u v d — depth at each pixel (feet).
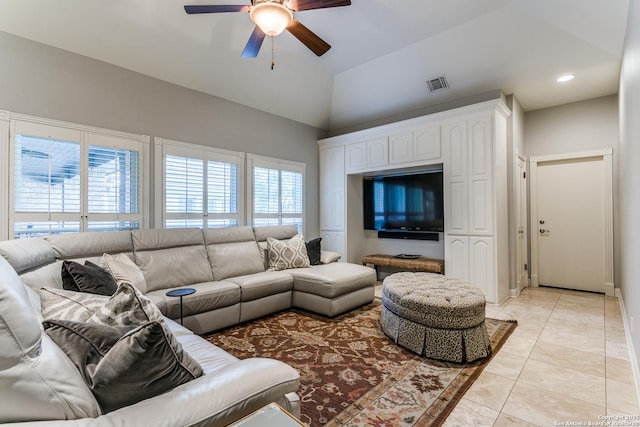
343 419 5.60
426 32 11.50
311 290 11.30
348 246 17.06
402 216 16.20
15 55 8.98
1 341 2.40
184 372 3.52
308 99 16.15
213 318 9.46
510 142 13.53
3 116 8.70
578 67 11.51
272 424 3.20
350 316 11.14
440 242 15.10
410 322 8.32
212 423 3.04
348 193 17.13
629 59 8.27
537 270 15.84
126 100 11.09
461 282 9.54
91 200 10.25
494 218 12.12
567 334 9.41
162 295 8.75
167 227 12.06
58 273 6.99
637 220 7.29
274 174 16.03
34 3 8.59
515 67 11.85
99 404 3.08
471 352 7.68
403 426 5.41
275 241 13.17
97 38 9.94
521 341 8.92
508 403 6.05
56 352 2.90
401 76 13.94
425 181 15.24
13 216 8.82
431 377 7.02
